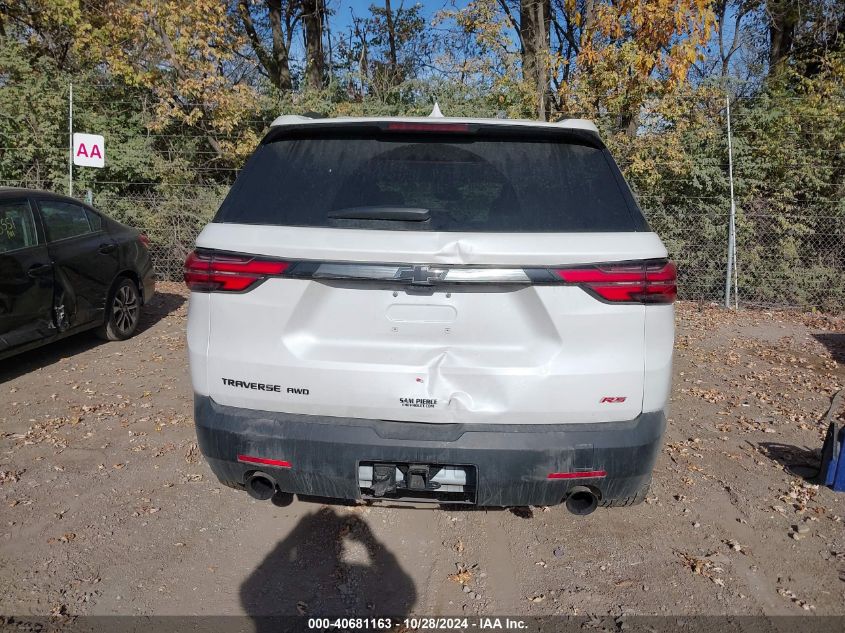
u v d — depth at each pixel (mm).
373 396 2602
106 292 6617
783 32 16156
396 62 17578
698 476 4066
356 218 2594
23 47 11805
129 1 10555
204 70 10344
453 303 2537
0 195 5555
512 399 2562
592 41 10195
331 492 2703
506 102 10750
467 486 2641
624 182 2764
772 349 7266
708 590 2955
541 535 3379
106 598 2834
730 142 8922
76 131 10203
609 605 2852
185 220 10156
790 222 9281
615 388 2576
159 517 3477
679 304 9438
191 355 2771
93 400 5168
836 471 3871
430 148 2787
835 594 2945
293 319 2604
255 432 2656
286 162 2818
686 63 9227
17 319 5418
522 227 2574
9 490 3729
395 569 3082
